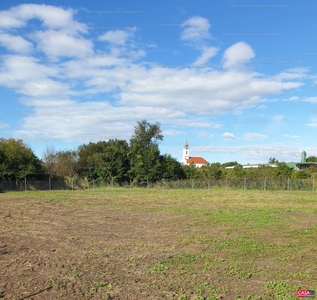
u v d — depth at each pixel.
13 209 20.92
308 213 19.09
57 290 6.51
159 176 52.91
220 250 10.04
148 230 13.50
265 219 16.50
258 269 8.09
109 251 9.77
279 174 52.53
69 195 33.78
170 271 7.86
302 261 8.91
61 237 11.94
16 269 7.91
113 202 26.03
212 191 41.03
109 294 6.31
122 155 53.31
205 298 6.18
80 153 56.47
